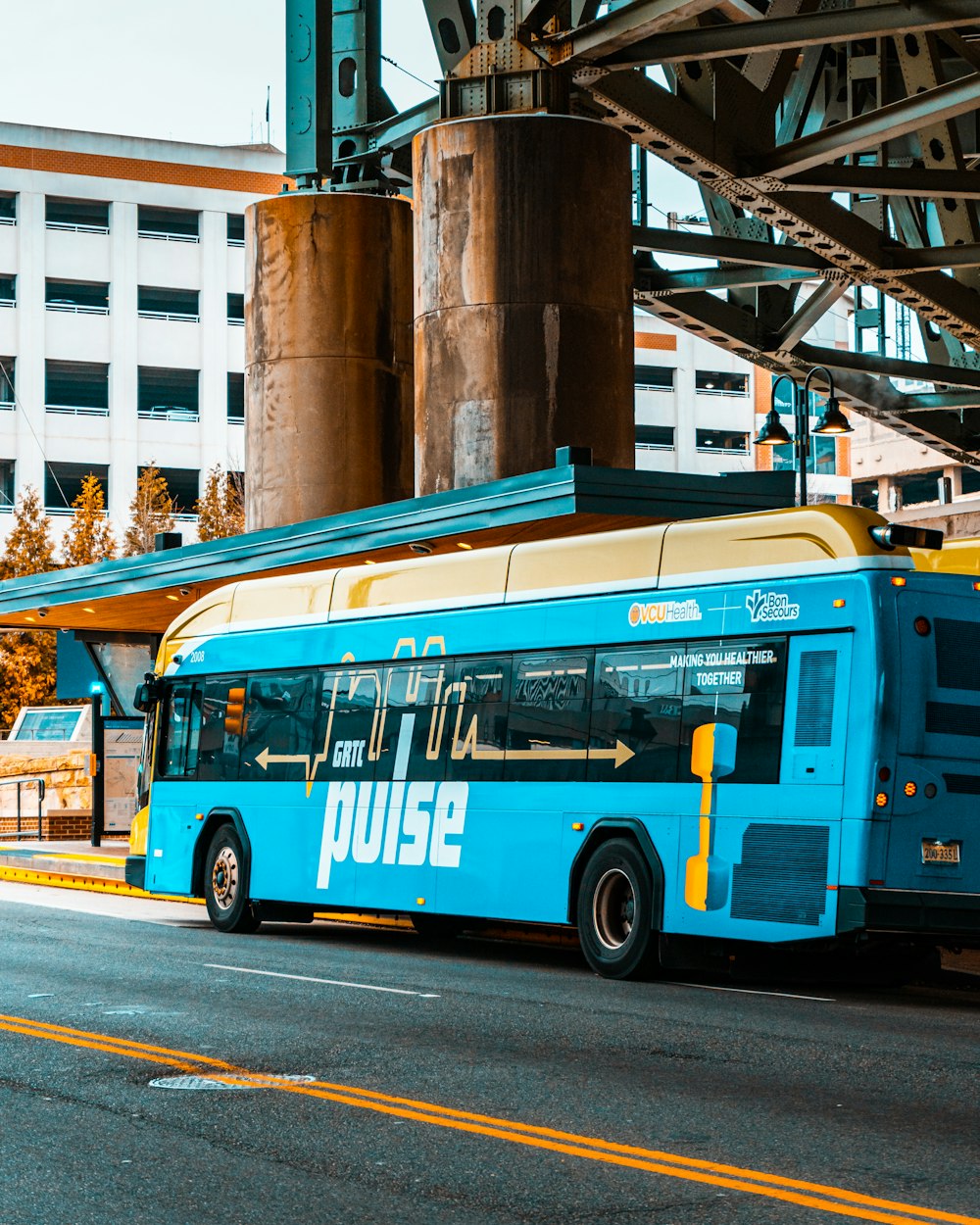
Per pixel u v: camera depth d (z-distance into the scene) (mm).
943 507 38469
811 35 20719
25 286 75062
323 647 18438
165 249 77688
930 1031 11359
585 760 15141
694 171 24859
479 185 24156
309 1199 6688
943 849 13078
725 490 19688
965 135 30406
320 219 31234
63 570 30188
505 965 15914
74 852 30672
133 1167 7219
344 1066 9625
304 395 31250
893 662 12984
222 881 19375
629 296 24828
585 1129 7938
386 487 31562
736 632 13977
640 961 14477
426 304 24859
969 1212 6395
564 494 19234
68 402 76188
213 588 27781
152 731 21031
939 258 28578
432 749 16781
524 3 24297
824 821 13102
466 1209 6508
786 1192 6723
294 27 31562
